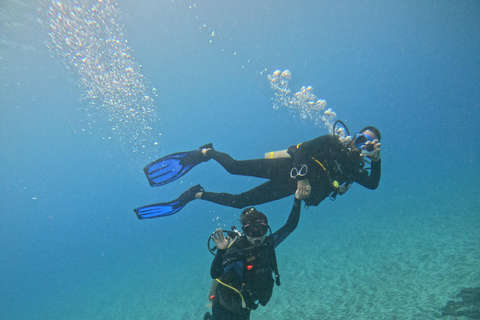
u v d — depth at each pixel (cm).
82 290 1452
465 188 1543
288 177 245
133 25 2794
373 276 727
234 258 213
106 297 1193
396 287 632
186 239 2428
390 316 521
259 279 218
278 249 1260
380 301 590
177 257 1686
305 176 221
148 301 1005
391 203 1647
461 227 921
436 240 860
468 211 1089
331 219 1636
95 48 1672
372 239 1047
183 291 1024
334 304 638
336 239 1179
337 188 241
